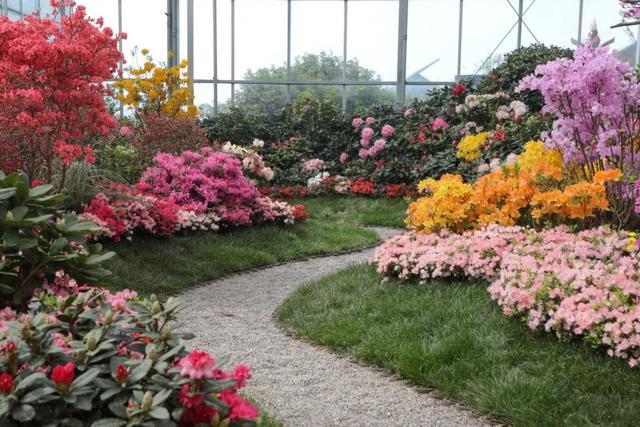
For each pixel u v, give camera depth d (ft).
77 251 10.30
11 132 18.69
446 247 18.06
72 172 22.88
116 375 5.97
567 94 18.22
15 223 8.20
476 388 10.78
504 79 47.16
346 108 57.77
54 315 7.33
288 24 57.31
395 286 17.48
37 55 18.51
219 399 6.16
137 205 23.09
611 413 9.57
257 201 29.96
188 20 56.44
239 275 22.30
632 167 18.16
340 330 14.46
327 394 11.27
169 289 19.35
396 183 42.88
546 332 12.75
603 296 12.36
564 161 19.76
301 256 25.86
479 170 37.63
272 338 14.75
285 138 51.08
